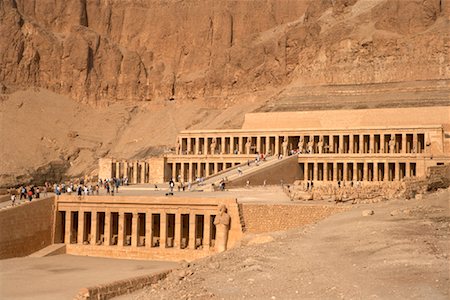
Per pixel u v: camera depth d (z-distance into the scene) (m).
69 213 106.38
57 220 106.94
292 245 65.75
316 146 178.62
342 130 172.62
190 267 60.38
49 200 105.75
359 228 69.56
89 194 117.69
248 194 114.44
